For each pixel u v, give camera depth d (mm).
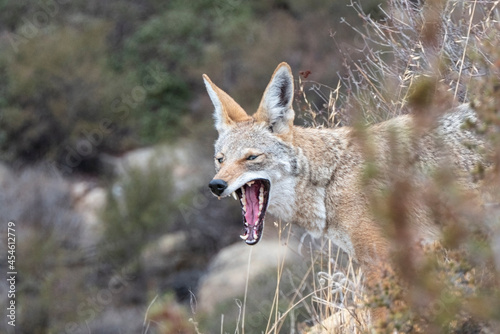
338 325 18297
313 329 18625
